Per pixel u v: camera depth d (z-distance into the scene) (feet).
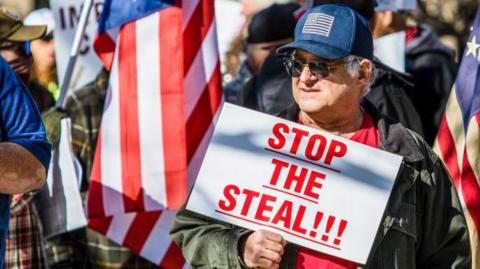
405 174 19.07
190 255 18.95
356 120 19.51
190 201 18.79
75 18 31.71
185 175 26.61
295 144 18.90
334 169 18.84
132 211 26.61
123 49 26.73
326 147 18.90
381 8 29.07
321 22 18.89
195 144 26.73
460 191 23.48
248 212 18.76
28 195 25.61
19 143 18.30
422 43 30.40
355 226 18.72
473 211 23.32
